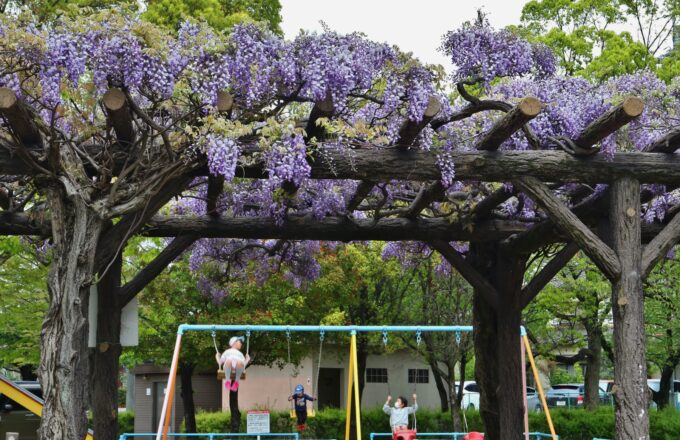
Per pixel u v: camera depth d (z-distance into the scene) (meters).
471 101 5.58
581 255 14.72
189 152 5.23
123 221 5.41
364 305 17.41
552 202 5.67
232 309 14.65
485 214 7.29
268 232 7.27
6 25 4.69
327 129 5.25
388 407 12.76
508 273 7.74
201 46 5.05
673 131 5.68
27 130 4.93
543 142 5.90
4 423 10.71
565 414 15.61
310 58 5.15
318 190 7.13
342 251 14.61
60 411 4.69
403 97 5.30
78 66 4.80
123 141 5.40
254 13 15.22
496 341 8.05
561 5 16.17
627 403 5.40
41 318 12.74
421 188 6.79
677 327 15.24
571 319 16.52
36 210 6.66
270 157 5.22
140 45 4.98
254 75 5.10
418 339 8.87
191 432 16.50
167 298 14.27
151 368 20.66
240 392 20.58
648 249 5.74
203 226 7.18
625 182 5.73
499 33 5.63
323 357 21.03
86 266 4.96
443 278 16.31
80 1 9.33
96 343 7.00
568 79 6.17
